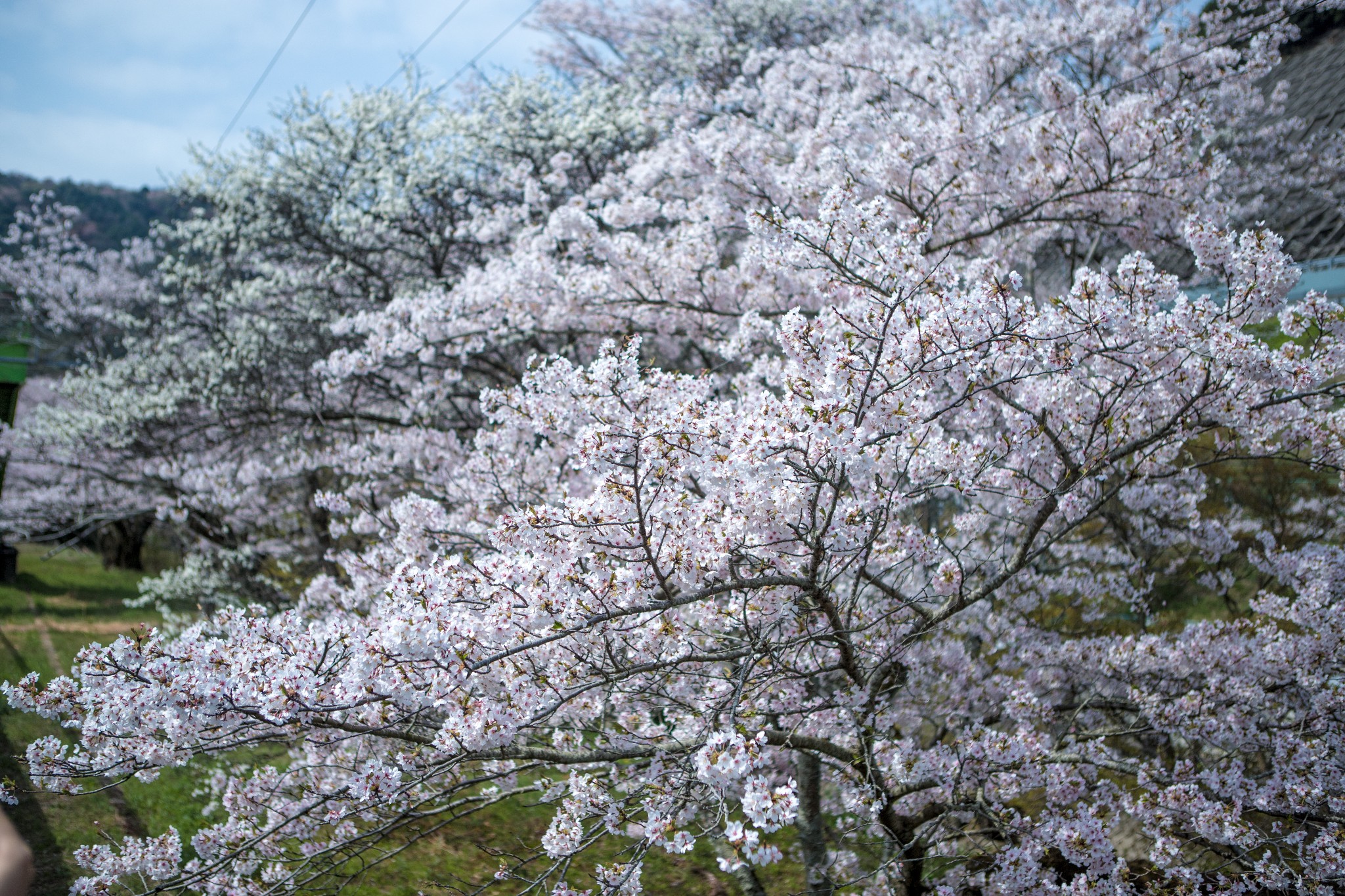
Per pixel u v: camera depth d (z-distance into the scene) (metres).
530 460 5.39
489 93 11.47
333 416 9.12
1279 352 4.08
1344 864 3.82
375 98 11.31
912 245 4.16
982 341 3.52
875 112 7.02
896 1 15.70
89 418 10.37
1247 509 7.49
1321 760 4.43
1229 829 3.97
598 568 3.21
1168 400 4.35
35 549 21.36
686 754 3.53
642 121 10.14
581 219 6.20
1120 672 5.11
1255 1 8.23
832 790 5.50
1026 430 4.06
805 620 3.94
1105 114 6.05
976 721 5.10
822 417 3.03
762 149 6.88
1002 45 6.71
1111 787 4.36
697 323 6.59
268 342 9.62
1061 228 6.76
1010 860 4.00
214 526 9.88
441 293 7.97
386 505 8.02
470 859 5.80
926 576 4.64
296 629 3.20
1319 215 9.69
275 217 11.02
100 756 3.13
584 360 7.59
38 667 10.00
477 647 2.95
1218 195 8.27
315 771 4.64
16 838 1.13
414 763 3.96
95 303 16.88
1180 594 7.59
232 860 3.82
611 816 3.46
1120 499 5.68
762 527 3.40
